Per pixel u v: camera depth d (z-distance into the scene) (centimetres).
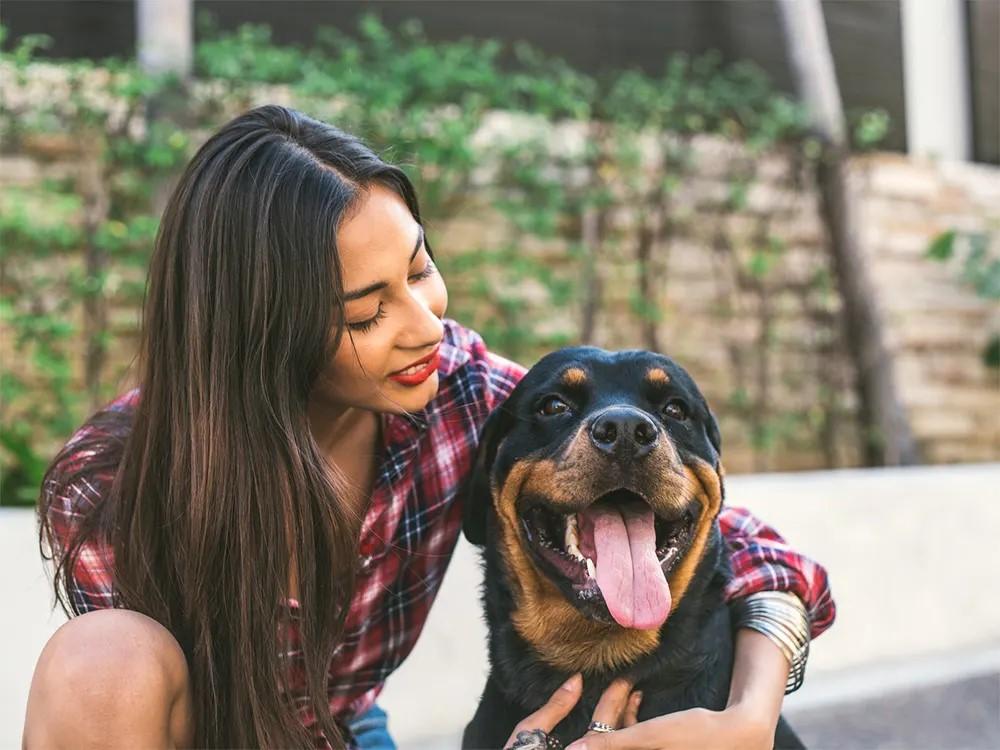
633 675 227
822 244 676
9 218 504
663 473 218
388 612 242
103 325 530
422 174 547
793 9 667
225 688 201
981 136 780
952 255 699
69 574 213
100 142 532
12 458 503
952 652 426
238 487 196
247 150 200
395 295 198
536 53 654
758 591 236
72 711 177
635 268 628
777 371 667
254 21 602
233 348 197
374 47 594
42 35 566
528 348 598
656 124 630
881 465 671
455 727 330
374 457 233
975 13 775
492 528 246
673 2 691
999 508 454
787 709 351
